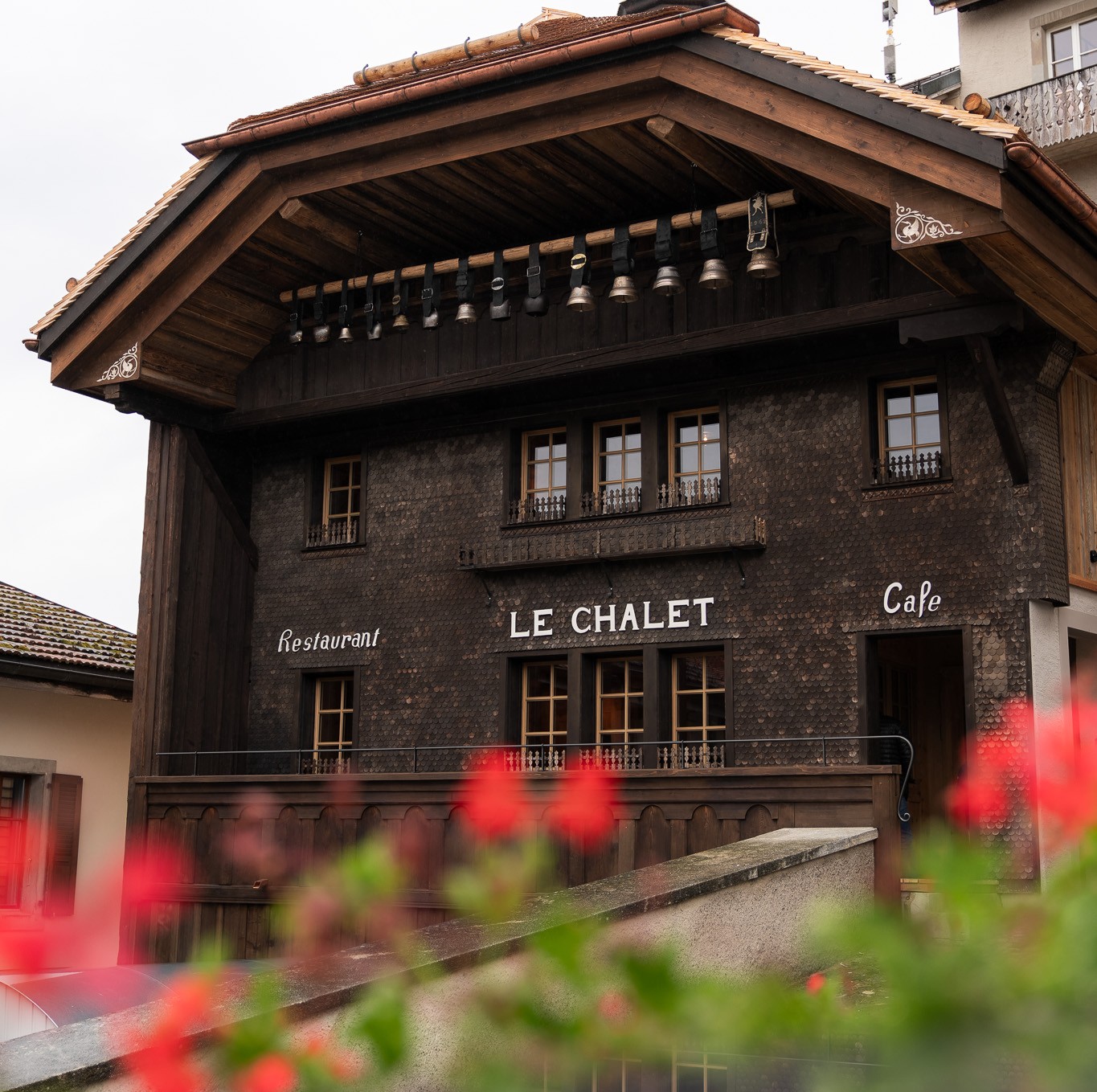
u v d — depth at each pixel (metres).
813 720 15.15
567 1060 1.24
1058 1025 1.01
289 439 19.14
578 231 16.56
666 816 13.45
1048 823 1.37
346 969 5.37
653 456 16.47
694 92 13.49
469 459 17.77
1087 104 19.50
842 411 15.48
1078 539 15.23
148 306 17.38
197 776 16.70
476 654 17.33
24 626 21.33
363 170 15.53
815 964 1.25
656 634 16.19
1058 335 14.44
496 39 14.95
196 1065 1.61
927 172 12.17
